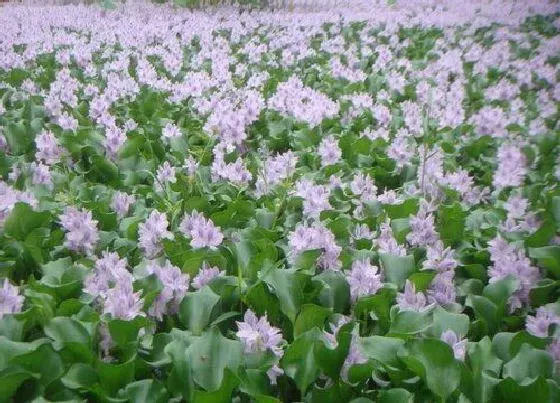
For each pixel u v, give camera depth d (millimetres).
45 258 3088
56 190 3924
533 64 8688
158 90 6590
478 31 12039
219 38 9992
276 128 5324
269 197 3953
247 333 2318
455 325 2461
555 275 3094
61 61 7941
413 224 3297
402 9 15445
